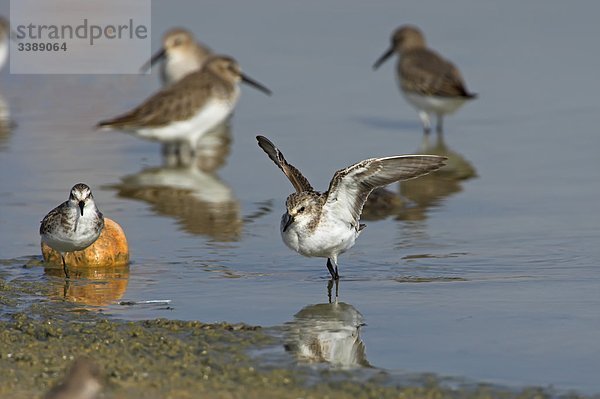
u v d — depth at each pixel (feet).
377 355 35.17
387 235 52.16
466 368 33.78
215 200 59.77
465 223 53.98
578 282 43.62
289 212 42.91
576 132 72.38
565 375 33.12
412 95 76.13
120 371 33.14
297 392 31.63
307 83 86.84
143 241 51.37
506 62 89.35
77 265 46.60
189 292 42.91
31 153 69.21
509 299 41.47
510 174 63.72
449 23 100.99
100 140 73.72
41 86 88.48
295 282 44.57
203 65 76.23
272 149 46.57
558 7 104.78
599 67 87.30
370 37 97.40
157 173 66.08
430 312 39.96
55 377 32.78
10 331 37.14
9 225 53.47
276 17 103.96
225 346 35.78
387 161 41.47
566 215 54.70
